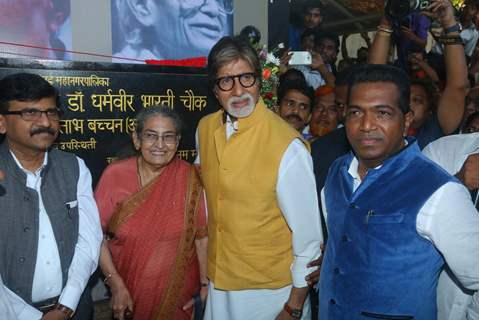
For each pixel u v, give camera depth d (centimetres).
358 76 139
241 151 181
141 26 386
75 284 178
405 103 135
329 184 163
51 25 348
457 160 177
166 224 203
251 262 184
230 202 184
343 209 150
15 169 173
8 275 170
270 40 476
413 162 138
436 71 359
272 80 255
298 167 175
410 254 133
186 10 406
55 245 179
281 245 188
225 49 175
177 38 405
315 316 237
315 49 472
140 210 202
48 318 170
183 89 275
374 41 244
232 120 189
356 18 622
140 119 200
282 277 189
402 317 136
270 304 191
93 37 365
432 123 241
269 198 179
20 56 338
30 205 174
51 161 186
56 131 178
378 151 136
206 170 198
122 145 259
